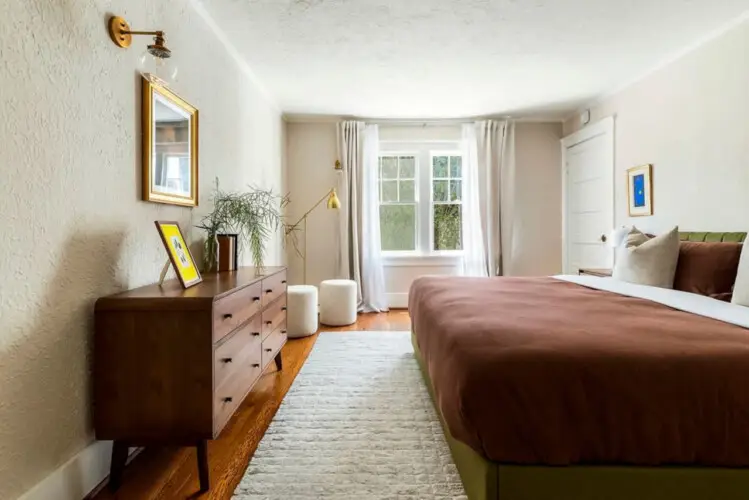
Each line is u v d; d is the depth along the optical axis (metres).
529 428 1.16
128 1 1.71
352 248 4.82
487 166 4.79
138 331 1.48
